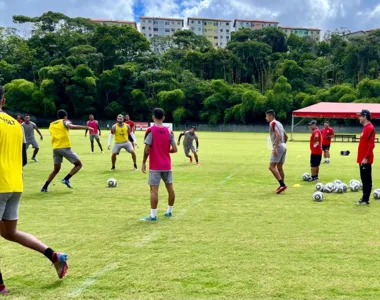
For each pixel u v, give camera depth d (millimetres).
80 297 3520
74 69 71750
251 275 4016
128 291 3641
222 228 5816
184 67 85625
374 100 58844
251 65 89500
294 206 7426
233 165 14758
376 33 84188
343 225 6008
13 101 68188
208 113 69938
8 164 3668
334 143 31609
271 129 8867
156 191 6305
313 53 96125
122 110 71250
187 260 4445
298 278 3939
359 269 4188
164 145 6324
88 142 27812
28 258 4512
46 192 8859
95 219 6371
